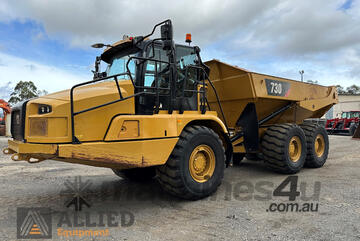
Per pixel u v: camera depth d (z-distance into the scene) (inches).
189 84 169.9
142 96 149.2
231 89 219.1
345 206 138.7
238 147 228.7
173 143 146.5
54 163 295.3
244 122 227.8
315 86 277.6
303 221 120.0
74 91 139.2
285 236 105.4
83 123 126.3
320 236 104.9
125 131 133.6
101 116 131.4
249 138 226.5
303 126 258.5
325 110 307.7
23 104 130.2
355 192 163.9
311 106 270.4
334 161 285.9
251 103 217.0
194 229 114.3
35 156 130.3
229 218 125.5
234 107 226.8
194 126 160.4
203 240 103.7
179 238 106.0
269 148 217.9
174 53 153.3
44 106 127.3
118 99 136.8
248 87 207.5
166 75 160.1
